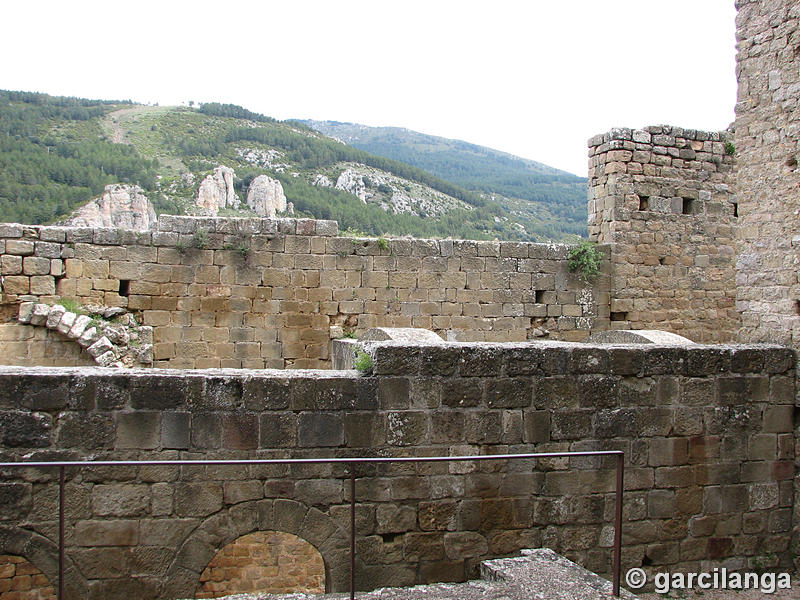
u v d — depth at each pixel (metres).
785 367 10.79
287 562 14.16
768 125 11.42
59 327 15.85
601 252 20.19
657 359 10.12
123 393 8.23
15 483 7.96
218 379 8.49
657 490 10.04
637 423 9.98
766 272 11.38
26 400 8.02
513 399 9.47
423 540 9.06
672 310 20.67
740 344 10.94
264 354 17.77
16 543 7.93
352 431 8.88
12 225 16.02
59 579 6.84
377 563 8.90
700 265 21.00
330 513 8.77
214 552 8.40
